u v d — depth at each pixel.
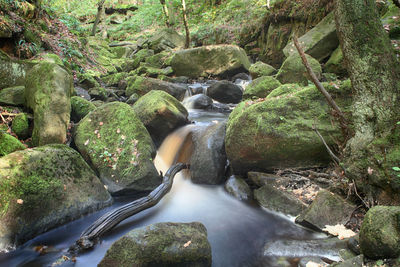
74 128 4.79
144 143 4.40
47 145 3.71
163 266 2.38
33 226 3.04
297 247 2.73
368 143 2.82
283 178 3.81
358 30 2.77
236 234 3.18
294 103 3.75
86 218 3.53
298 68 5.72
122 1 23.83
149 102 5.29
